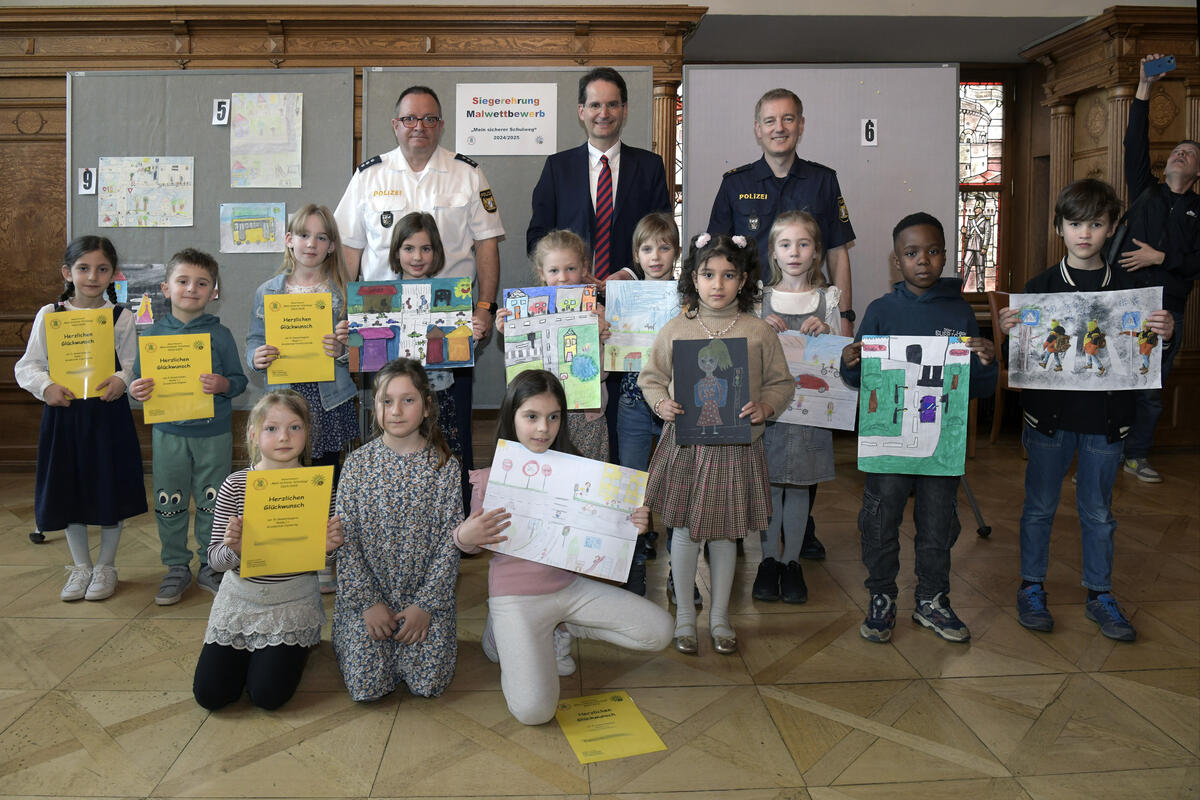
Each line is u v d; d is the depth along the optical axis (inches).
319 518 72.6
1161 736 68.3
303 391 100.3
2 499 144.1
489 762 64.1
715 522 82.5
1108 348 87.0
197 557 113.3
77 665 80.4
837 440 205.0
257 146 159.2
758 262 86.8
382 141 159.3
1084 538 92.8
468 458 117.0
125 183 159.6
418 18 156.7
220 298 161.5
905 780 62.0
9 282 165.6
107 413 97.9
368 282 97.0
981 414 212.7
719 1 175.3
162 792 59.9
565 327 91.8
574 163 116.8
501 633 72.4
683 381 81.8
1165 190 142.8
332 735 68.0
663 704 73.7
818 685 77.4
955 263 170.7
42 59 159.9
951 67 167.5
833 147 169.3
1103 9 178.5
